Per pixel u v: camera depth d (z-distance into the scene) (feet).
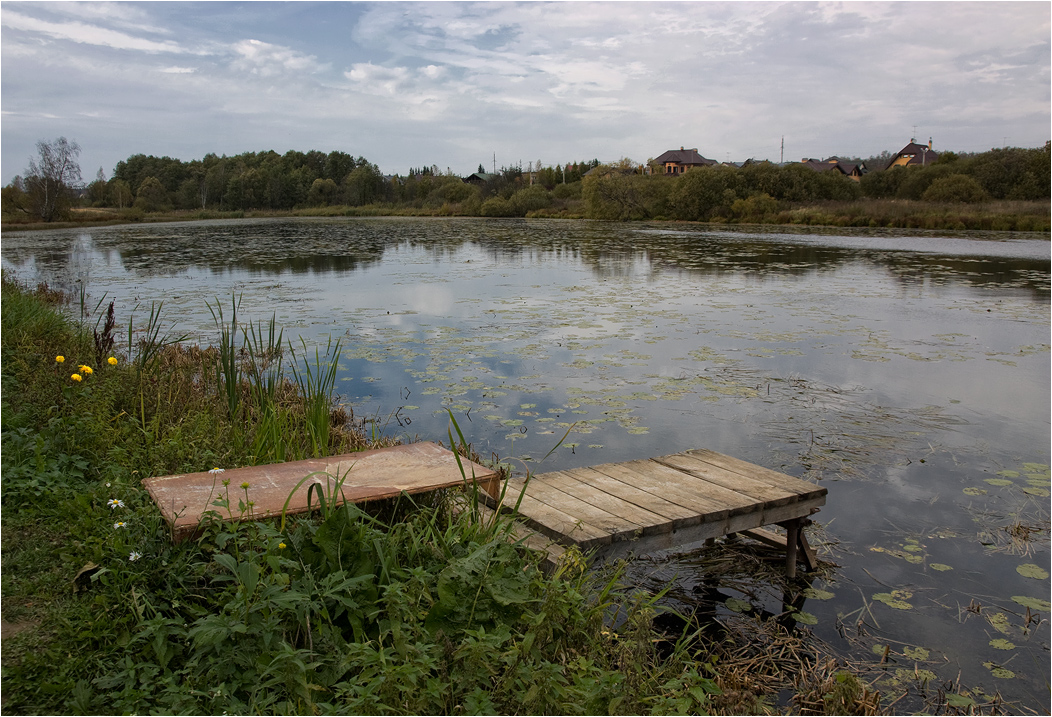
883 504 13.69
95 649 6.55
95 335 16.88
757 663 9.16
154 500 8.31
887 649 9.27
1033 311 34.86
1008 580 11.08
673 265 56.75
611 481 12.17
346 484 8.98
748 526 10.96
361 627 6.96
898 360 24.75
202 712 5.70
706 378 22.11
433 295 39.75
